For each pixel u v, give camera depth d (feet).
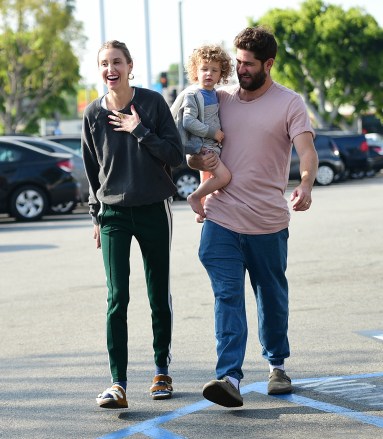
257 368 30.83
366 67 252.01
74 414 26.32
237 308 26.04
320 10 251.80
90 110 26.96
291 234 69.31
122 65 26.58
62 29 218.79
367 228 71.51
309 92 260.42
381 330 36.19
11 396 28.63
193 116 26.68
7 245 69.51
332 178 139.95
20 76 228.84
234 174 26.68
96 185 27.58
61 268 56.34
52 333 38.17
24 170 90.94
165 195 26.91
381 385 28.04
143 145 26.55
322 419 24.77
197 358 32.50
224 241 26.53
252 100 26.73
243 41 26.00
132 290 47.34
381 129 273.33
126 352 26.43
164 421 25.18
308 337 35.22
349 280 48.14
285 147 26.73
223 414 25.58
